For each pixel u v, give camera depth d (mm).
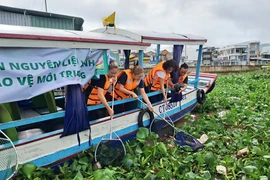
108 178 2824
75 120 3152
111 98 4043
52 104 3604
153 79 4742
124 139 4012
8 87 2459
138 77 3941
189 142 4188
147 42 4066
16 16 7938
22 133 3404
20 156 2795
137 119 4219
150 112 4434
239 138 4363
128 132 4059
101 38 3348
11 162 2506
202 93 6480
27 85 2584
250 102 7039
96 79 3486
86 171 3219
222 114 6207
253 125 5070
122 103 4016
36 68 2643
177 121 5578
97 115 4098
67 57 2912
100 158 3336
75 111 3123
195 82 6324
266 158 3502
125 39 3791
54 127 3674
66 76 2904
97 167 3252
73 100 3092
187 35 5590
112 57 5242
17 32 2523
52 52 2777
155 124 4617
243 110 6109
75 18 9273
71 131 3172
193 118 5891
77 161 3281
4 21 7723
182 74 5324
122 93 4094
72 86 3068
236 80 13164
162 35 4625
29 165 2807
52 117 3049
